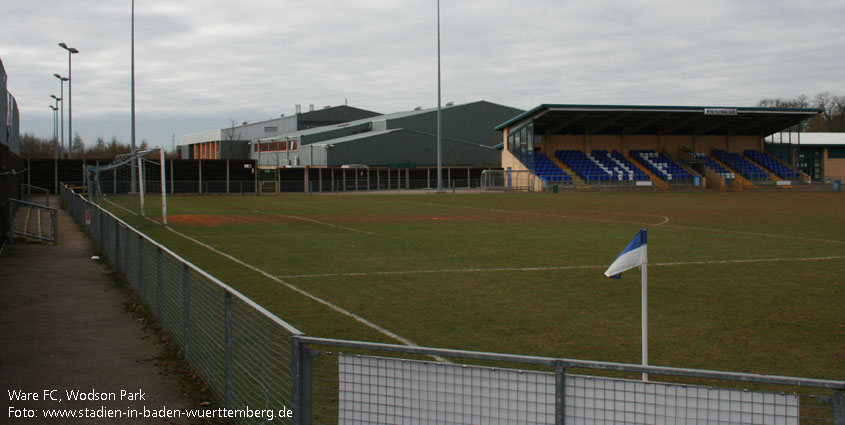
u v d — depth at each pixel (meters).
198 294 7.28
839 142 76.81
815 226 25.64
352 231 24.25
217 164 60.88
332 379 6.48
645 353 6.09
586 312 10.62
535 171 64.12
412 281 13.51
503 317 10.27
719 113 61.91
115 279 13.39
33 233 21.47
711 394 3.65
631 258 6.16
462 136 88.62
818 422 5.87
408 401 4.23
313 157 80.50
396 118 86.06
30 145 118.44
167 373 7.23
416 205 41.19
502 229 24.95
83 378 7.06
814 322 9.95
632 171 65.88
